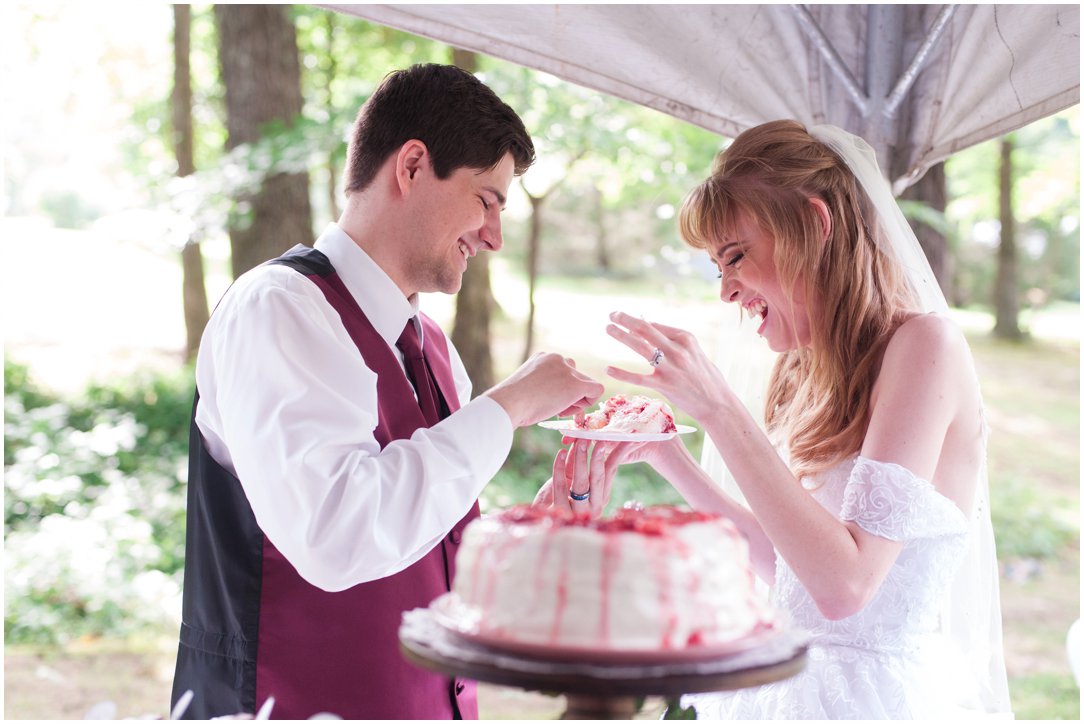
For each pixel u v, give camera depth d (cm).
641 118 893
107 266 1188
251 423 195
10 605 640
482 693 599
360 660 215
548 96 862
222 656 218
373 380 207
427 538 194
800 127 240
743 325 294
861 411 224
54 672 585
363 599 216
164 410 904
